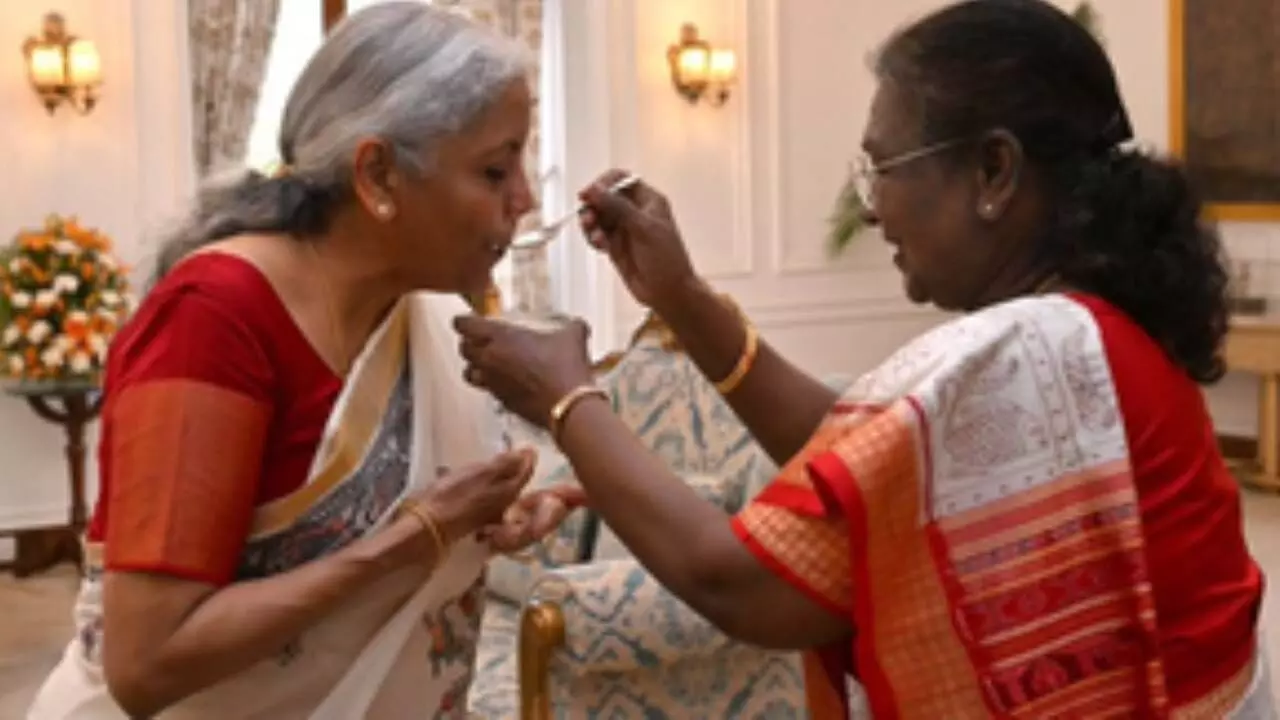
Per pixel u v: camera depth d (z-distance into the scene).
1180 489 1.37
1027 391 1.33
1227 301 1.46
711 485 2.88
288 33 6.76
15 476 6.07
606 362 3.29
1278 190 7.64
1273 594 5.34
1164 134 8.08
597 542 3.10
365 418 1.56
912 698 1.33
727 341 1.78
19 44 6.03
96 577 1.56
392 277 1.56
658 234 1.75
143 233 1.73
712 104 7.84
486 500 1.56
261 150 6.71
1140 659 1.34
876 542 1.31
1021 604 1.32
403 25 1.51
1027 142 1.40
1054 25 1.41
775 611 1.35
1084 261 1.40
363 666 1.57
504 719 2.69
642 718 2.71
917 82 1.42
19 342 5.42
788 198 8.17
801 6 8.12
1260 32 7.66
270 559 1.52
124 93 6.22
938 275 1.47
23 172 6.06
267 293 1.50
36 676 4.71
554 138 7.50
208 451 1.42
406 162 1.49
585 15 7.44
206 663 1.41
